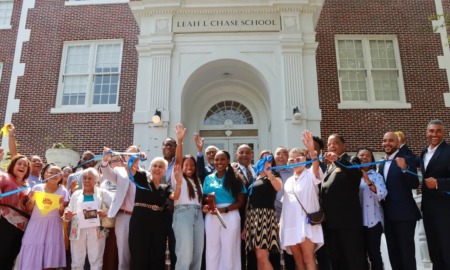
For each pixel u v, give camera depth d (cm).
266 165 478
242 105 1265
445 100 1161
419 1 1254
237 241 487
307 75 1034
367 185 511
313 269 448
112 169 505
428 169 485
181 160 504
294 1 1053
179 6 1055
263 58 1048
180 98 1013
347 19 1237
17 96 1190
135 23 1248
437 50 1209
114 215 491
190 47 1054
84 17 1264
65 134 1140
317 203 469
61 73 1216
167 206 512
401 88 1180
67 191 552
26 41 1248
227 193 503
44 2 1287
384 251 673
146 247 467
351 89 1188
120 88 1184
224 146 1234
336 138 502
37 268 466
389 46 1233
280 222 500
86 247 493
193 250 480
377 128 1130
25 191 506
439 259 465
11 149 566
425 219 480
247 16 1070
